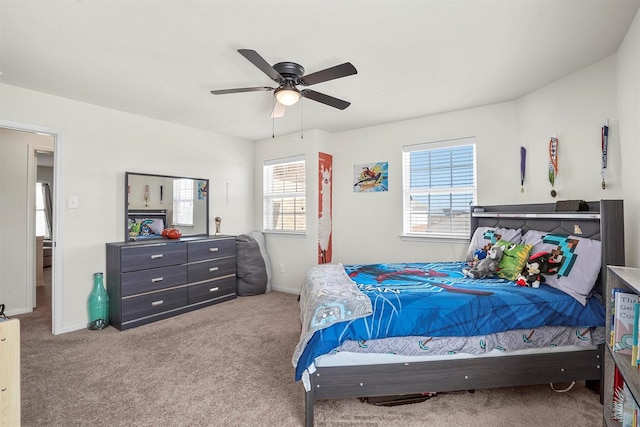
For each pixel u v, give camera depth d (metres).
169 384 2.16
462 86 2.87
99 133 3.38
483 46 2.19
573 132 2.59
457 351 1.83
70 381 2.19
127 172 3.57
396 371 1.80
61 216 3.11
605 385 1.57
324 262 4.46
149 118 3.81
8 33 2.01
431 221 3.79
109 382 2.18
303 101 3.25
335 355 1.78
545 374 1.90
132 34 2.03
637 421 1.32
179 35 2.04
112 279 3.28
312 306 1.89
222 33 2.01
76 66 2.46
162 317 3.47
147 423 1.76
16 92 2.85
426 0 1.71
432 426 1.75
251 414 1.85
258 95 3.08
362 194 4.30
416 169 3.89
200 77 2.66
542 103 2.88
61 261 3.11
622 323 1.47
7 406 1.16
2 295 3.56
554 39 2.10
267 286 4.63
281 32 2.00
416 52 2.26
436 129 3.69
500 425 1.75
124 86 2.86
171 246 3.58
